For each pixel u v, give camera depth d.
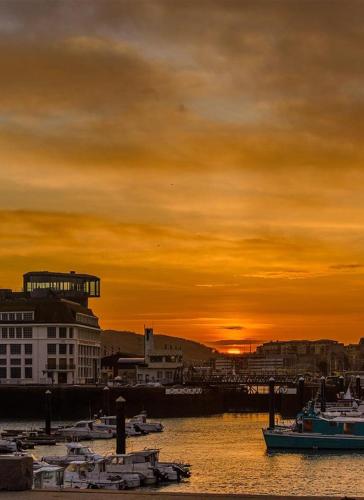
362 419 117.12
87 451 98.75
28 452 114.00
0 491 22.00
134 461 88.31
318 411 133.50
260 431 157.00
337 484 86.19
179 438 141.75
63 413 195.00
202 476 92.19
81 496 21.25
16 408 194.12
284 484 86.25
